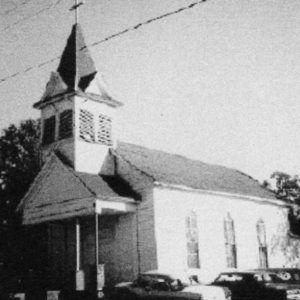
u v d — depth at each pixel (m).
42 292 21.75
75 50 27.95
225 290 15.04
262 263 30.25
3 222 30.67
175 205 24.48
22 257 28.47
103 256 24.66
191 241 25.14
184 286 15.09
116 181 24.88
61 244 26.73
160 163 28.09
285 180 49.91
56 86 26.73
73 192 23.38
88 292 19.44
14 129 34.97
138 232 23.45
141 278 15.90
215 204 27.44
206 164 34.94
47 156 26.36
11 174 33.38
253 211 30.50
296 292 16.06
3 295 22.55
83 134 25.53
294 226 45.88
